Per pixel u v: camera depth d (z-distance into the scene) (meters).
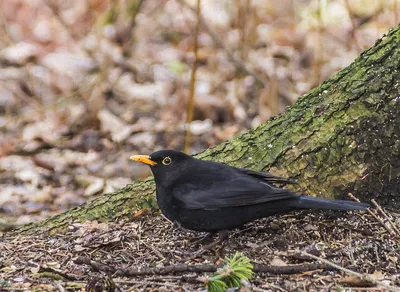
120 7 21.73
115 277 8.34
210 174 9.14
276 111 16.20
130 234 9.66
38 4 23.06
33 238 10.01
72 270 8.69
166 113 17.95
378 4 19.03
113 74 19.58
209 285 7.53
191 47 20.66
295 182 9.42
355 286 8.00
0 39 21.53
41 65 20.33
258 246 9.12
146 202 10.22
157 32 21.64
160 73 19.59
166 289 8.00
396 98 9.48
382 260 8.63
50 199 14.65
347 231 9.33
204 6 22.08
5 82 19.48
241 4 19.41
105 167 15.88
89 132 17.39
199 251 9.08
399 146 9.52
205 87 18.69
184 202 9.04
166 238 9.62
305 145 9.74
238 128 17.02
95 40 21.19
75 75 19.80
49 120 17.91
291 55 19.69
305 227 9.51
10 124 17.89
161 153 9.28
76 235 9.86
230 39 20.53
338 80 9.95
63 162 16.17
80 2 22.94
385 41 9.76
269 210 8.92
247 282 7.71
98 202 10.38
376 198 9.69
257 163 9.92
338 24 20.36
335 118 9.70
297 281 8.11
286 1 21.78
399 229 9.17
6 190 14.87
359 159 9.58
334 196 9.61
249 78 18.66
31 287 8.23
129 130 17.28
